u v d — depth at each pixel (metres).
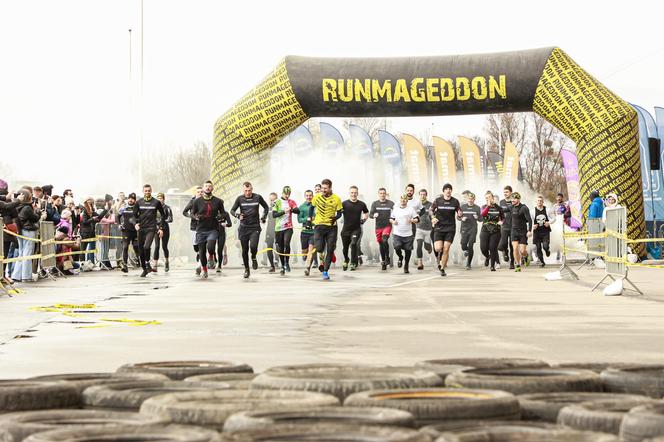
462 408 4.15
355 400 4.29
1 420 4.18
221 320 14.36
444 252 28.69
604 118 36.50
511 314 15.27
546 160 90.81
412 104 37.72
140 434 3.71
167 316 15.10
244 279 27.36
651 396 5.05
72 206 32.69
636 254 36.81
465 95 37.31
